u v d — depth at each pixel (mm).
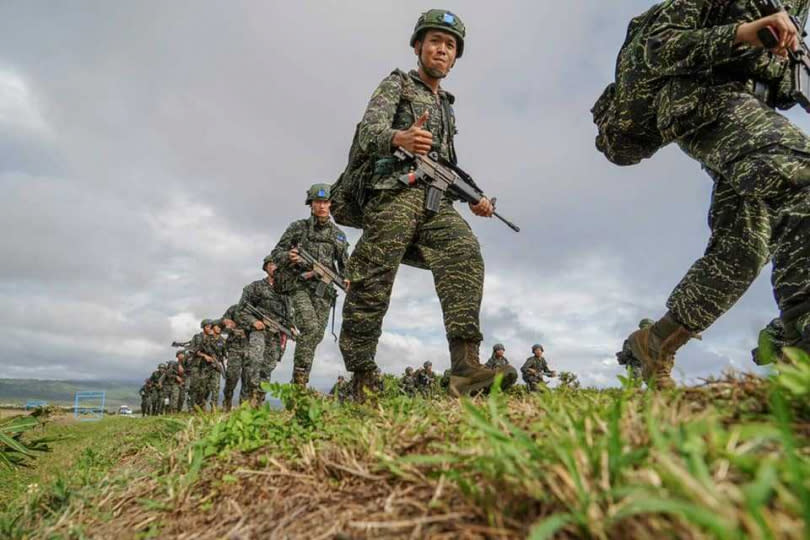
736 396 1561
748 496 740
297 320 9070
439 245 3916
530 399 2270
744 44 2639
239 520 1762
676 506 788
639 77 3066
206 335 17469
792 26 2504
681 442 1054
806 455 1075
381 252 3867
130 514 2191
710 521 744
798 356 1355
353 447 1987
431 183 3914
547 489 1170
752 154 2562
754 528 763
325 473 1879
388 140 3686
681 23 2900
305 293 9227
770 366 1359
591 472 1126
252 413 2629
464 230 3941
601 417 1515
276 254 9445
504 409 1931
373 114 3889
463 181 4227
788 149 2467
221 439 2496
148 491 2373
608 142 3482
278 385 2625
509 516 1183
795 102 3047
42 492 3012
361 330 3998
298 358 8961
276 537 1534
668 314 3225
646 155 3537
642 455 1103
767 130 2559
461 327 3609
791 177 2402
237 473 2158
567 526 1035
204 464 2420
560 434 1371
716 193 3273
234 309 14227
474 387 3473
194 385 17672
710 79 2787
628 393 1643
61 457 6219
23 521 2648
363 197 4047
